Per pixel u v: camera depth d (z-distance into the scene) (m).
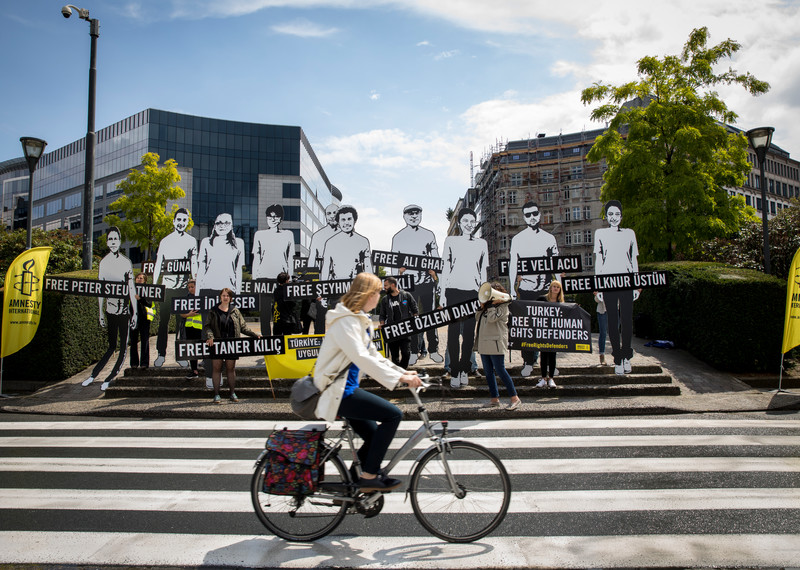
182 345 8.73
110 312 10.30
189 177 67.62
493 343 7.82
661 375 9.46
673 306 11.79
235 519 4.27
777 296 10.09
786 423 7.09
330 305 10.83
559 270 9.95
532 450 6.00
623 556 3.55
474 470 3.86
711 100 22.23
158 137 66.56
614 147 23.62
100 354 11.95
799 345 9.82
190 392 9.41
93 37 12.66
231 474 5.38
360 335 3.65
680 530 3.95
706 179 22.11
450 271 10.21
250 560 3.56
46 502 4.64
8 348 9.59
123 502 4.64
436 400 8.72
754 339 9.98
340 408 3.66
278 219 11.62
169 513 4.39
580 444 6.23
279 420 7.94
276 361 9.01
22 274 9.72
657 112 22.28
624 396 8.88
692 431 6.73
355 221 10.90
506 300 7.78
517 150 63.56
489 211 68.75
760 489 4.75
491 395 8.03
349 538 3.90
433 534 3.81
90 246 12.72
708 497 4.58
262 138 71.19
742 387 9.36
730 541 3.77
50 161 83.31
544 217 61.31
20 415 8.31
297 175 72.00
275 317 10.54
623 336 9.62
